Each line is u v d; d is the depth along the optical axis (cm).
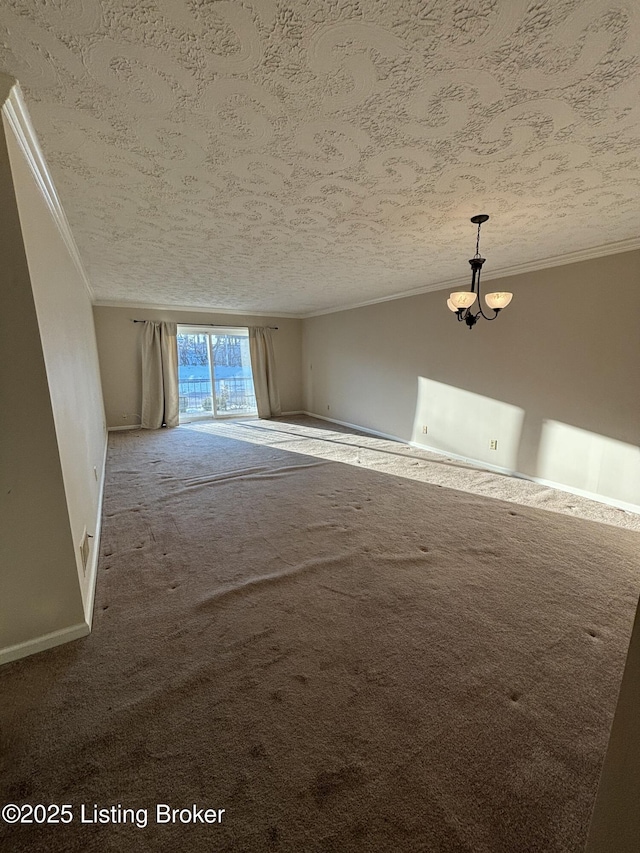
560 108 133
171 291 497
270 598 185
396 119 140
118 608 177
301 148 160
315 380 739
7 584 141
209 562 219
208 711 124
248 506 304
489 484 361
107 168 175
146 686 133
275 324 740
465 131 148
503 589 192
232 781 102
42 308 149
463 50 107
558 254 326
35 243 149
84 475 224
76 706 125
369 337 582
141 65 111
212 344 705
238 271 387
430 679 136
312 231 266
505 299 255
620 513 292
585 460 328
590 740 113
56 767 106
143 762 107
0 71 112
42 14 94
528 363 368
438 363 468
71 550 152
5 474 136
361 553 229
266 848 88
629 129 146
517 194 207
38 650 148
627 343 295
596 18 96
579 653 149
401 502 313
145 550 233
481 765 106
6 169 122
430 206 222
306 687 133
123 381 618
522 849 87
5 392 133
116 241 284
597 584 196
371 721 120
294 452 481
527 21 97
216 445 516
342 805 97
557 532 258
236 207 223
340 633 160
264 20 97
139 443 526
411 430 521
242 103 130
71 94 124
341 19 96
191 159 168
